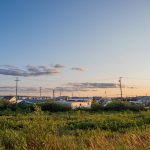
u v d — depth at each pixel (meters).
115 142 15.28
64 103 81.12
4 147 13.64
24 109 70.94
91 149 13.73
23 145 13.00
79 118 42.84
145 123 30.42
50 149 12.80
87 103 97.56
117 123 29.53
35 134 13.25
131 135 16.33
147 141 14.59
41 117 13.94
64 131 23.77
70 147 13.39
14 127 25.83
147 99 125.38
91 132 22.27
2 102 75.88
